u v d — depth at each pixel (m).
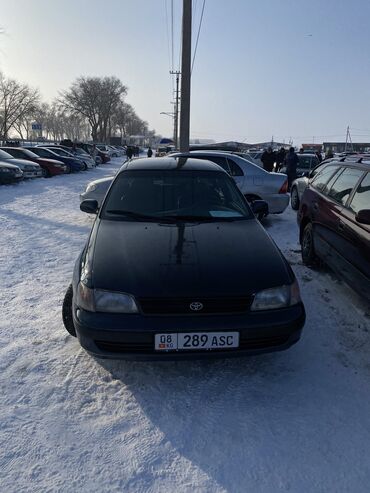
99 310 2.66
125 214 3.73
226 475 2.14
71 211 9.96
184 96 11.81
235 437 2.39
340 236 4.25
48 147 25.08
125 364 3.09
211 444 2.34
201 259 2.93
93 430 2.44
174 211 3.78
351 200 4.27
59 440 2.36
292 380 2.92
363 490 2.06
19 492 2.03
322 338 3.52
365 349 3.36
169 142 60.38
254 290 2.67
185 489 2.06
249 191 7.91
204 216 3.74
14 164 17.12
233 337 2.61
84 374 2.96
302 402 2.69
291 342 2.76
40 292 4.48
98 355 2.68
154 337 2.57
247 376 2.96
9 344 3.36
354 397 2.75
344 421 2.53
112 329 2.58
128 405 2.65
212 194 4.04
